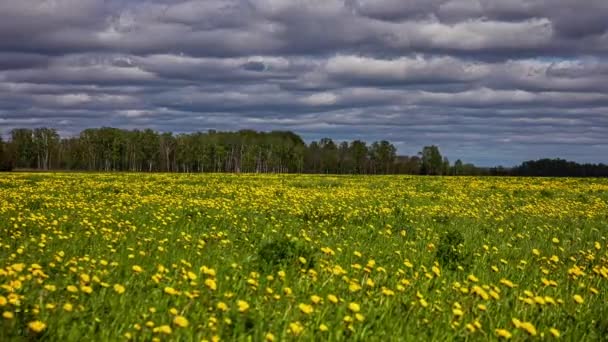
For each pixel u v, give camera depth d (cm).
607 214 2059
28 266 838
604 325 706
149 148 14362
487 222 1744
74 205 1847
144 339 555
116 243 1106
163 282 754
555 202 2502
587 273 1007
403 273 871
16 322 555
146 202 2042
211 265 898
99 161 14488
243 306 604
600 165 10056
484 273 947
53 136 14200
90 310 625
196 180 4269
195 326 586
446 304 739
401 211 1933
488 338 626
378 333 607
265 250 909
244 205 2052
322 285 771
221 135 14875
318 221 1617
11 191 2517
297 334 570
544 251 1240
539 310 731
